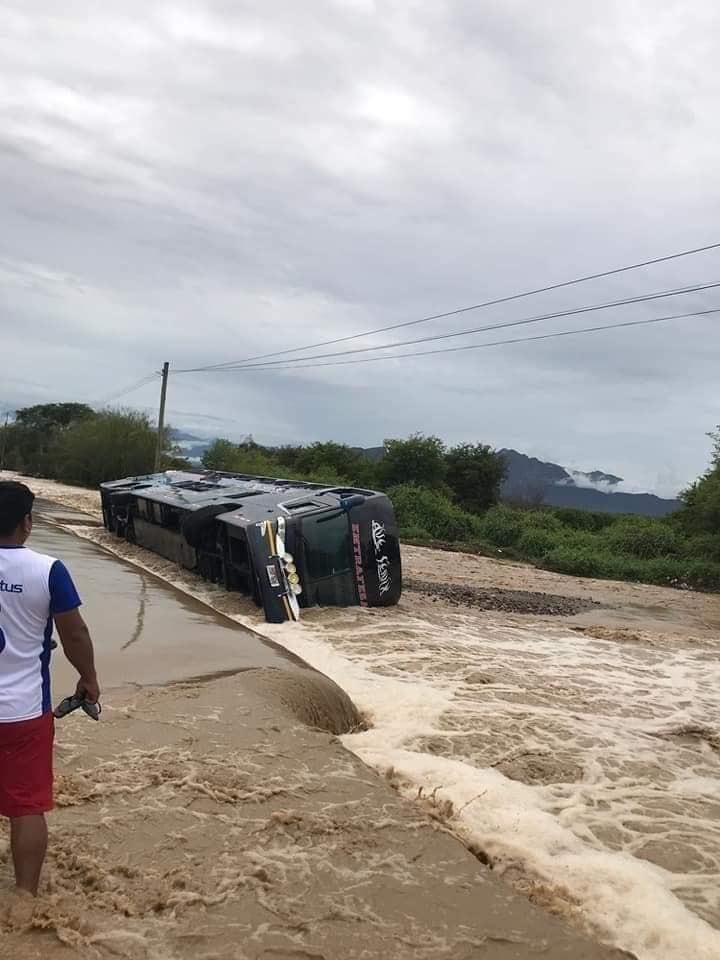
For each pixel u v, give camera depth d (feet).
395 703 29.04
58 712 12.75
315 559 46.75
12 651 12.00
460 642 42.19
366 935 12.59
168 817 15.83
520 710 29.63
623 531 114.42
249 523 45.14
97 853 14.25
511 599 67.00
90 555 56.34
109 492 74.38
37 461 231.91
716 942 14.80
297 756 19.80
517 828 18.63
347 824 16.25
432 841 15.97
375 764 22.09
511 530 120.78
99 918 12.33
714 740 29.66
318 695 26.61
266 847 15.03
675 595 84.48
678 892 16.97
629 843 19.30
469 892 14.23
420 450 168.55
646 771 24.86
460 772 21.84
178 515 59.47
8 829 14.57
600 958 12.68
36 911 11.98
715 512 108.37
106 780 17.28
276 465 177.47
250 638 33.83
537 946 12.79
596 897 15.96
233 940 12.12
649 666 42.75
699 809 21.97
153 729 20.61
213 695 23.85
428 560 93.50
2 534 12.34
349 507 48.34
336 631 41.32
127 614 36.76
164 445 188.96
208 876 13.84
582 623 58.70
